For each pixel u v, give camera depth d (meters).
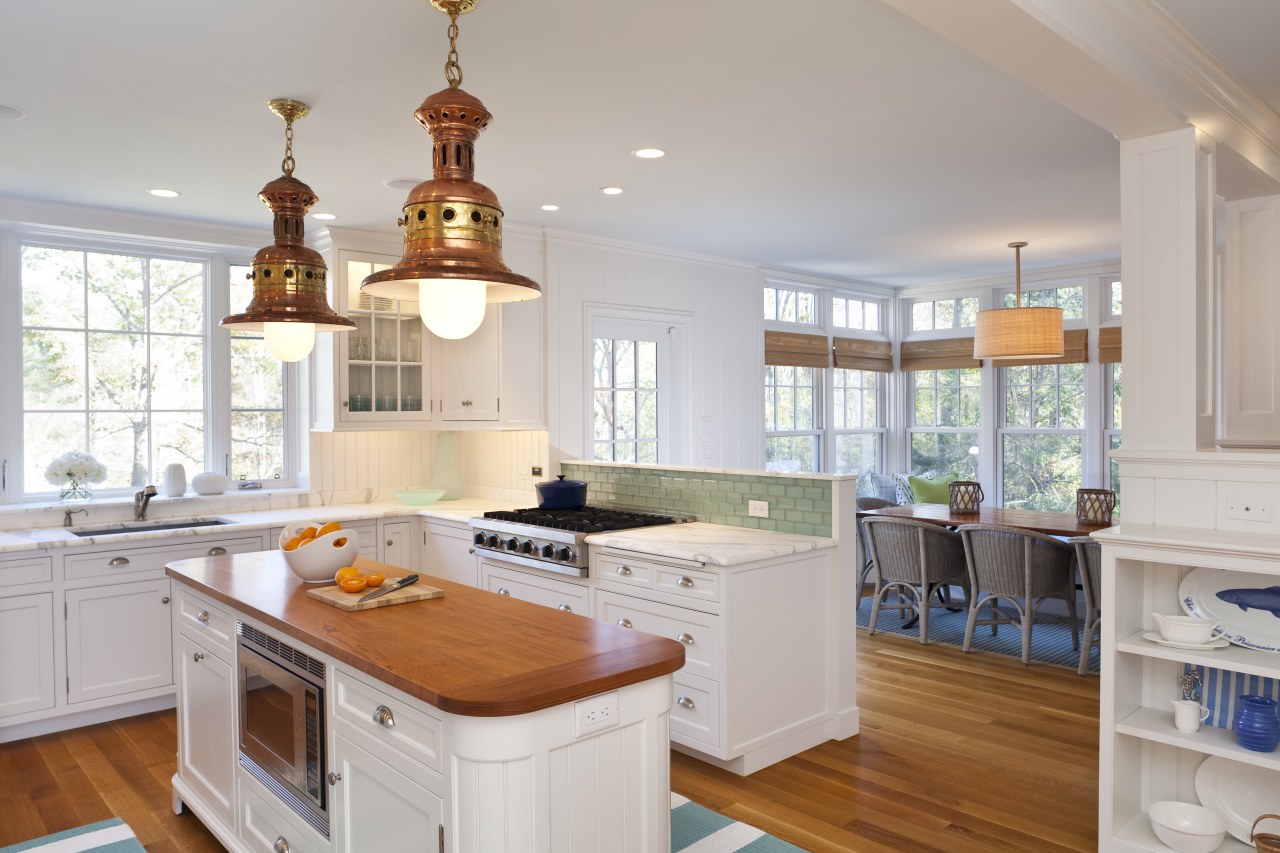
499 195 4.54
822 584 3.86
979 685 4.62
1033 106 3.24
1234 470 2.69
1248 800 2.69
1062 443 7.55
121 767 3.68
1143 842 2.70
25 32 2.49
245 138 3.44
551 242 5.39
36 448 4.65
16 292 4.55
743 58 2.76
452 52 2.26
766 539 3.83
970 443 8.15
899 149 3.78
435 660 2.08
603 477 5.06
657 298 6.05
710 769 3.56
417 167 3.86
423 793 1.95
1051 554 4.95
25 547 3.92
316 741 2.36
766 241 5.90
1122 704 2.78
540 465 5.40
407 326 5.28
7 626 3.90
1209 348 2.89
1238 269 3.85
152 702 4.36
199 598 3.07
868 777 3.47
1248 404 3.84
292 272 2.75
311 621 2.46
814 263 6.93
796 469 7.81
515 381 5.21
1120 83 2.46
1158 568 2.85
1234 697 2.72
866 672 4.86
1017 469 7.84
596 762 1.98
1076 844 2.92
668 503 4.64
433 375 5.34
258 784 2.66
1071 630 5.58
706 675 3.50
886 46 2.68
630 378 5.96
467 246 2.06
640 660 2.09
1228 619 2.70
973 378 8.12
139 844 3.01
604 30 2.54
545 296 5.37
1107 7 2.31
